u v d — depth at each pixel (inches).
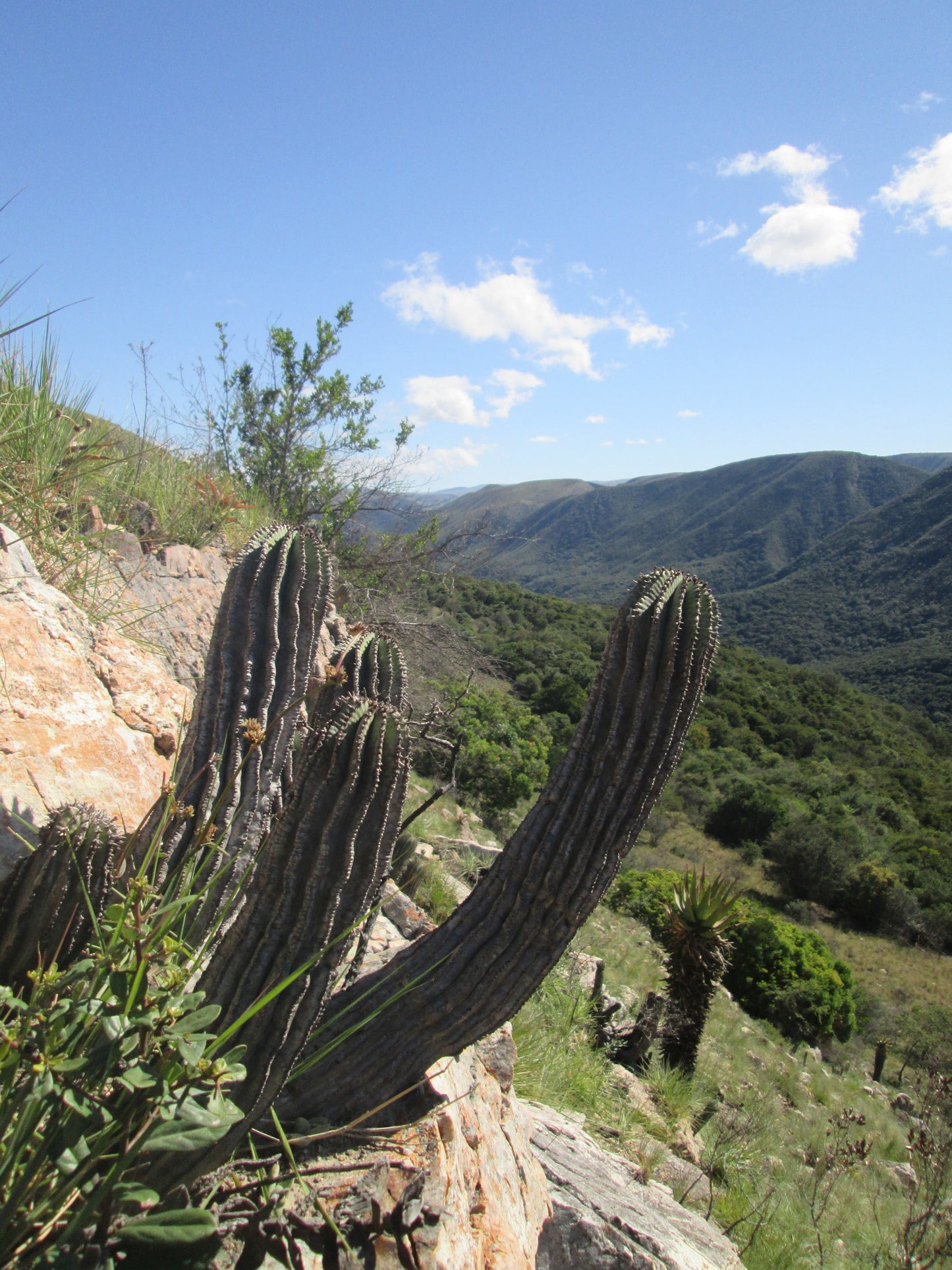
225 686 85.6
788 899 1279.5
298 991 58.8
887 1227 231.8
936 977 1061.1
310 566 91.8
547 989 226.2
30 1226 43.2
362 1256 58.5
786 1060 460.4
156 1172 53.3
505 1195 87.9
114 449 177.5
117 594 142.6
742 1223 192.4
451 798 451.5
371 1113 65.9
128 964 51.0
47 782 87.9
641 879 654.5
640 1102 227.1
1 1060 44.7
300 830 59.0
